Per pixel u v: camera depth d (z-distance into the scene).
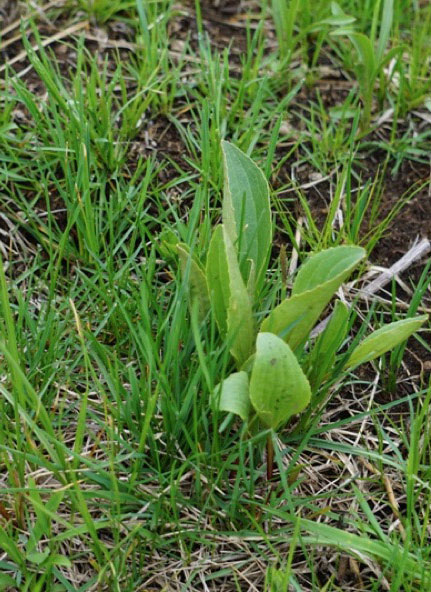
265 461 0.91
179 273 0.92
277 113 1.18
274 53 1.23
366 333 1.01
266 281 1.01
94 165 1.05
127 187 1.08
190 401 0.88
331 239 1.05
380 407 0.92
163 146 1.14
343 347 1.00
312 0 1.28
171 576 0.85
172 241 0.97
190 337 0.91
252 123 1.08
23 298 1.00
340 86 1.23
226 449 0.89
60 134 1.04
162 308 0.98
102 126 1.09
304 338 0.89
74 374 0.95
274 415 0.84
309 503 0.89
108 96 1.10
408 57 1.25
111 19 1.26
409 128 1.18
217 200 1.08
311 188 1.13
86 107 1.08
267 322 0.85
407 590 0.82
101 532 0.87
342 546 0.84
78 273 0.98
